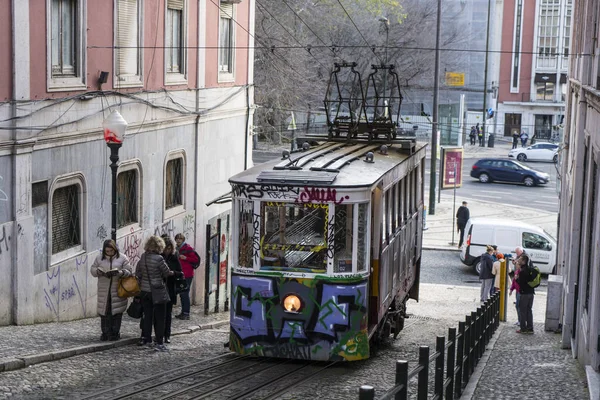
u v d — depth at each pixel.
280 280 16.39
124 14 23.30
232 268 16.70
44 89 19.53
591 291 16.33
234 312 16.69
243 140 33.56
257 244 16.48
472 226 39.53
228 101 31.28
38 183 19.39
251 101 34.00
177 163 27.78
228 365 16.70
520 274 24.53
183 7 27.08
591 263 16.78
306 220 16.38
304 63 67.44
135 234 24.25
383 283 17.98
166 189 27.05
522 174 67.38
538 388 15.27
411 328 25.20
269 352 16.50
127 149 23.58
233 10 31.53
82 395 13.41
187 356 17.52
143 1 24.16
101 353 16.94
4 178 18.14
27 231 18.84
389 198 18.53
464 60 88.31
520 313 24.67
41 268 19.62
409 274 22.70
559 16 95.12
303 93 68.62
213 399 13.91
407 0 79.00
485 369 17.41
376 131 22.47
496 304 25.58
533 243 39.44
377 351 19.41
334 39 70.88
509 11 95.56
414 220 23.34
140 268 17.70
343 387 15.20
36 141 19.00
